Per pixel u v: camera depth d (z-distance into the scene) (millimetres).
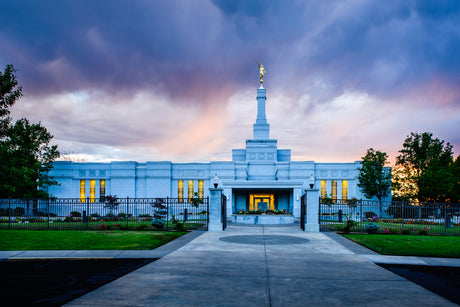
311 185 26797
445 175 56875
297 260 14258
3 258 15117
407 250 17219
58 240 19719
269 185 52562
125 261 14703
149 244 18438
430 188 56969
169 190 65438
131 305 8312
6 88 29469
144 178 66438
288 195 57719
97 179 66312
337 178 63562
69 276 11875
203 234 23797
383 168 59625
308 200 26719
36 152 57438
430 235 24188
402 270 13211
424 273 12758
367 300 8812
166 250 16875
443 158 62156
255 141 68875
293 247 17875
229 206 52750
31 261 15055
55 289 10086
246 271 12078
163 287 9922
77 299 8789
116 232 23516
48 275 12055
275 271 12109
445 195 57844
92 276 11859
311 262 13859
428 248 17797
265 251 16516
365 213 49781
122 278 11031
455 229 29391
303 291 9586
